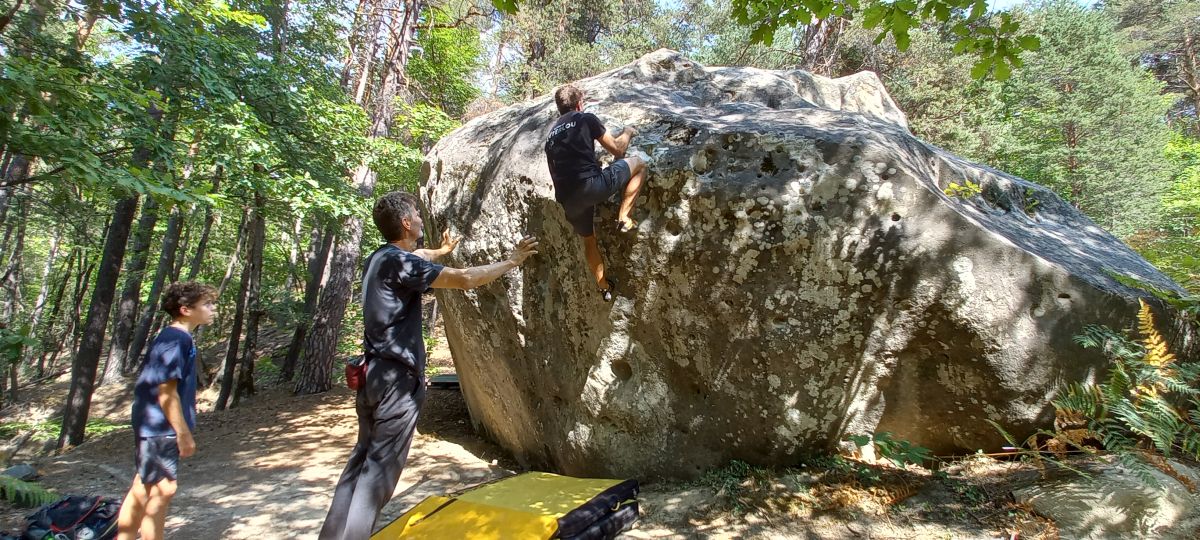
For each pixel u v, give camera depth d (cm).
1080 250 392
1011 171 1814
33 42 562
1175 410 316
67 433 1017
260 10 1166
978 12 362
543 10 1900
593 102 473
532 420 516
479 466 544
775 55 1614
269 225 1739
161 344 323
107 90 524
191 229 2005
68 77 457
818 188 364
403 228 294
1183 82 2575
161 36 707
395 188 1512
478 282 278
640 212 396
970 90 1795
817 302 366
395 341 271
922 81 1658
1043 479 321
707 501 373
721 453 411
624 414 433
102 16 605
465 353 590
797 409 384
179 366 322
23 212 965
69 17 632
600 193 348
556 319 458
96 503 360
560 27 1961
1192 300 336
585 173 344
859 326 362
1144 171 1647
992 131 1686
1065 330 329
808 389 380
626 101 463
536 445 523
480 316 517
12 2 562
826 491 355
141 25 648
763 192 371
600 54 1973
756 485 378
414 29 1188
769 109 459
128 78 726
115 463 622
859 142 365
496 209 476
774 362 381
